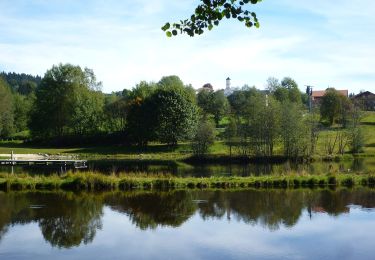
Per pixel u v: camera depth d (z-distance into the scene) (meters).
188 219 27.20
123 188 38.59
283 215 28.12
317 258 19.44
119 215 28.36
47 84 101.81
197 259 19.34
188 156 76.38
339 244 21.61
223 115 120.50
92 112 100.69
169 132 87.69
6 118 96.62
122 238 22.89
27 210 29.75
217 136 85.50
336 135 84.31
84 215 28.31
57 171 54.75
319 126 88.62
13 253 20.38
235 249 20.81
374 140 89.69
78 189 38.09
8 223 26.19
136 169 58.28
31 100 134.38
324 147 81.25
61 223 26.20
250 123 76.00
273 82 130.38
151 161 72.12
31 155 77.75
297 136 69.62
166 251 20.59
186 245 21.56
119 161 72.06
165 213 28.89
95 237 23.14
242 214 28.45
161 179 39.34
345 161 68.00
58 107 100.81
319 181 40.00
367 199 33.28
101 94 110.06
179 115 87.56
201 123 80.94
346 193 35.94
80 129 100.50
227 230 24.38
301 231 24.06
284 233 23.67
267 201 32.69
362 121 106.62
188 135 87.38
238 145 76.31
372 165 60.38
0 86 97.12
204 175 50.16
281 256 19.72
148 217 27.78
